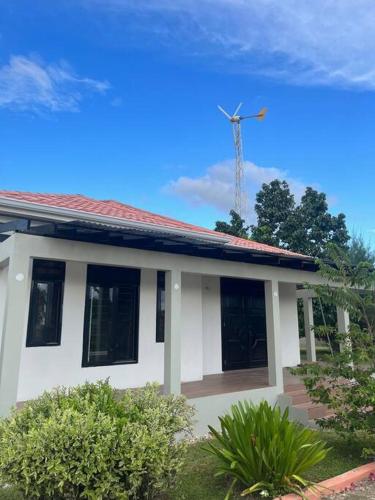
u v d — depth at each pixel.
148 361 9.12
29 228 6.10
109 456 3.56
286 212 27.30
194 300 10.32
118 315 8.86
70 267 8.25
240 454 4.65
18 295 5.88
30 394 7.44
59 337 7.95
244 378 10.09
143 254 7.39
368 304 6.43
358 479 5.19
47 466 3.40
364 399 5.72
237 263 8.74
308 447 4.80
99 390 4.68
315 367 6.31
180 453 4.24
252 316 12.57
